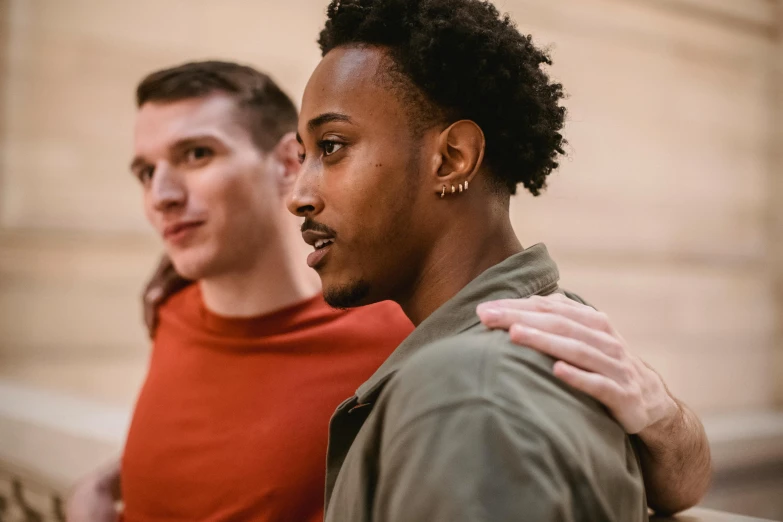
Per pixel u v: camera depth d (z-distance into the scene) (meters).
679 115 5.31
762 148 5.64
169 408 1.36
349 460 0.74
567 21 4.87
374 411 0.71
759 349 5.49
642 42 5.16
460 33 0.79
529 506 0.59
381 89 0.79
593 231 4.99
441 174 0.80
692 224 5.36
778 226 5.60
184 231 1.35
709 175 5.45
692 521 0.94
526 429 0.61
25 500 2.38
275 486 1.20
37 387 3.51
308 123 0.82
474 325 0.76
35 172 3.75
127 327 3.90
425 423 0.63
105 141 3.89
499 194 0.85
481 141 0.80
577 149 4.92
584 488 0.61
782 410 5.38
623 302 5.06
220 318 1.37
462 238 0.81
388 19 0.82
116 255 3.89
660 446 0.84
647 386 0.78
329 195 0.80
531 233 4.78
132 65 3.93
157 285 1.57
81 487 1.62
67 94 3.81
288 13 4.25
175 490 1.29
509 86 0.81
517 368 0.65
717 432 4.02
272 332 1.32
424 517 0.60
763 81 5.65
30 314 3.70
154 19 3.96
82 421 2.54
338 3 0.89
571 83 4.89
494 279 0.79
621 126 5.09
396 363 0.78
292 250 1.37
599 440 0.67
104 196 3.89
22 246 3.70
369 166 0.79
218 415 1.29
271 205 1.37
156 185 1.35
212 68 1.40
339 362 1.28
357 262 0.80
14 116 3.72
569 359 0.70
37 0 3.75
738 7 5.49
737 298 5.48
